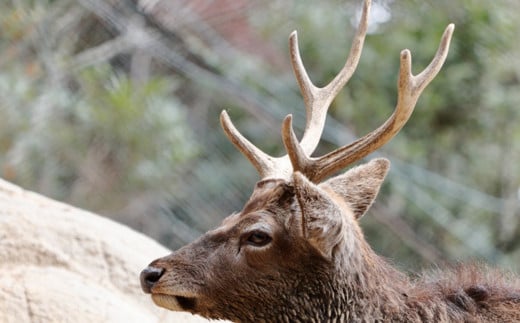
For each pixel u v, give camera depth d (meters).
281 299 12.38
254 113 31.42
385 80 31.52
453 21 31.06
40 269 15.60
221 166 30.70
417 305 12.55
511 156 31.52
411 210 30.47
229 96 31.92
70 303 14.91
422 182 30.62
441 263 15.80
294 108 31.81
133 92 27.28
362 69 31.52
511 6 31.20
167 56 30.38
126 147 26.78
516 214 30.83
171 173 27.34
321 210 11.60
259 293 12.38
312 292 12.34
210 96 32.06
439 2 31.09
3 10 27.70
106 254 16.12
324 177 12.62
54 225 16.28
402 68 12.42
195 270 12.45
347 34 32.53
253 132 31.84
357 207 13.30
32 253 15.76
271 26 32.75
